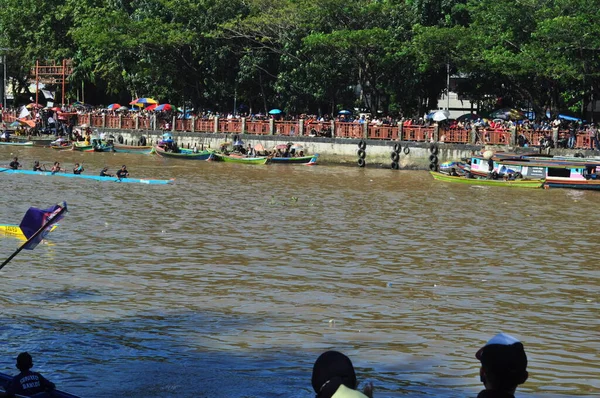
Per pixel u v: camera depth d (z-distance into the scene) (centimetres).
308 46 8062
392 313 2581
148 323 2411
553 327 2462
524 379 804
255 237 3866
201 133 8594
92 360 2073
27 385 1534
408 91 8100
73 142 9062
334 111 8888
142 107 9856
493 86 8106
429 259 3444
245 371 2008
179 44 8938
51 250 3447
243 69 8781
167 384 1900
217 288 2858
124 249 3503
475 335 2367
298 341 2273
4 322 2377
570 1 6838
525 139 7000
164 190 5659
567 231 4250
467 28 7675
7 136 9519
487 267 3306
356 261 3366
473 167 6688
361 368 2061
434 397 1866
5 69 11038
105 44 9125
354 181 6494
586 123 7594
